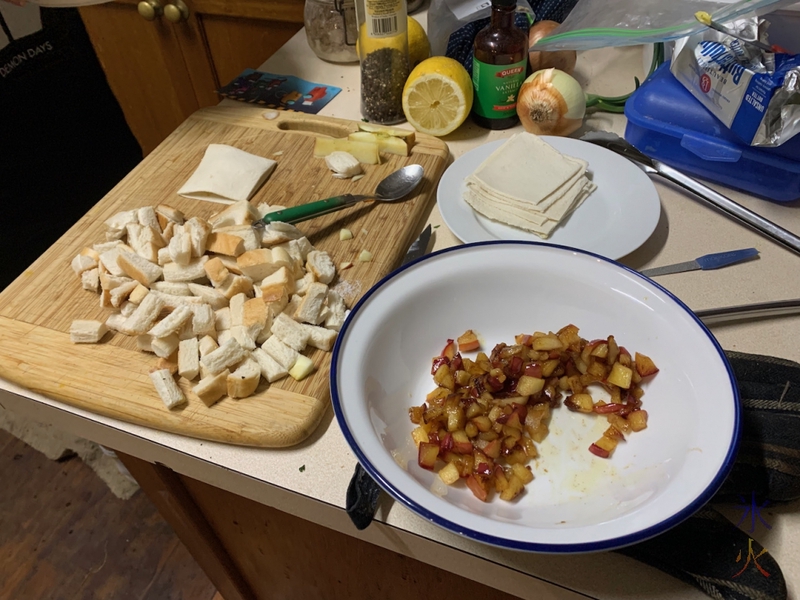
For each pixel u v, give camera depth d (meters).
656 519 0.41
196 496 0.80
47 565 1.38
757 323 0.63
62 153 1.52
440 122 0.92
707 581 0.43
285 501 0.55
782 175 0.75
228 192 0.83
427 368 0.62
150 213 0.77
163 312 0.65
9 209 1.43
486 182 0.77
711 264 0.70
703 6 0.76
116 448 0.64
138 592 1.34
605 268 0.59
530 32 0.98
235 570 1.02
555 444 0.55
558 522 0.46
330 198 0.78
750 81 0.67
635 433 0.54
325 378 0.60
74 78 1.50
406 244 0.78
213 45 1.62
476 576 0.51
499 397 0.57
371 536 0.54
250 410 0.57
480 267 0.61
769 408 0.51
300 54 1.18
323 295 0.64
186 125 0.98
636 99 0.83
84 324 0.65
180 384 0.60
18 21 1.34
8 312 0.69
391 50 0.91
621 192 0.78
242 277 0.67
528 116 0.89
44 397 0.62
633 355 0.58
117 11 1.63
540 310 0.63
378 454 0.46
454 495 0.50
